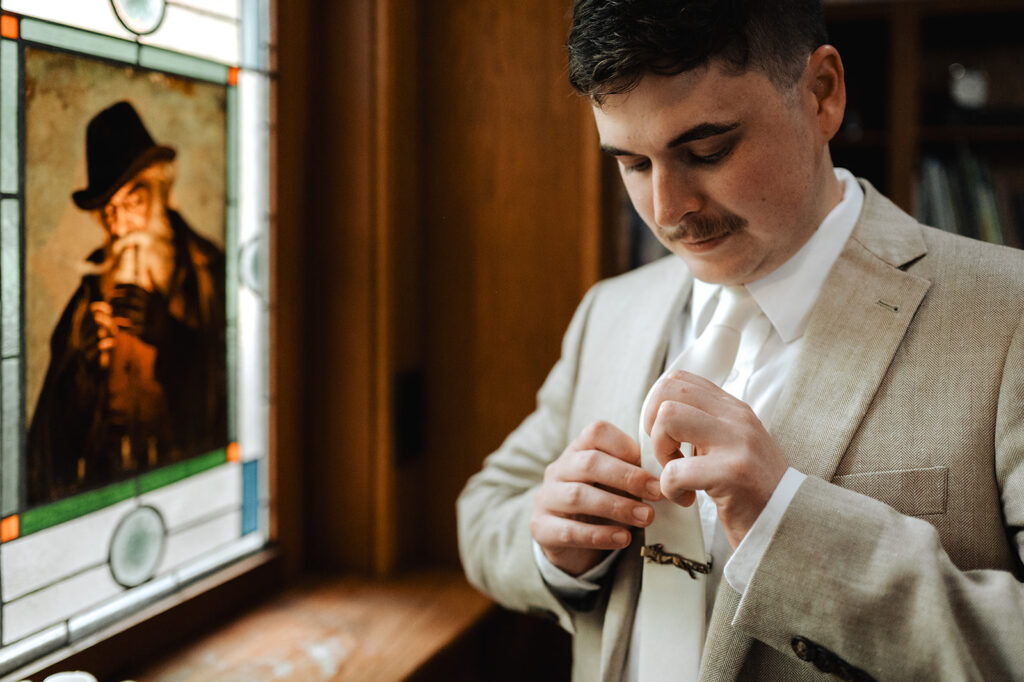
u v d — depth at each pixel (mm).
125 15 1187
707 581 918
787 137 823
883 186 2633
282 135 1522
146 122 1229
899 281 901
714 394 806
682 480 784
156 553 1283
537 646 1652
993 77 2781
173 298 1296
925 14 2471
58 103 1084
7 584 1038
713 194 829
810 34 845
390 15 1562
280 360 1553
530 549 1061
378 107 1568
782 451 862
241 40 1428
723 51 761
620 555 1012
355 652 1312
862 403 853
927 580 719
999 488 820
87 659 1133
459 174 1705
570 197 1664
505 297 1704
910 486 823
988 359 837
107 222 1166
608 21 774
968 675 684
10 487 1040
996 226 2490
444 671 1388
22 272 1046
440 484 1750
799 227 881
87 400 1146
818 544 752
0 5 1001
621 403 1063
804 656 761
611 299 1220
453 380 1737
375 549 1645
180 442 1323
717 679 836
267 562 1525
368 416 1617
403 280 1654
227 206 1408
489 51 1672
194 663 1256
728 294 995
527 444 1254
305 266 1612
